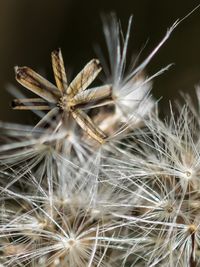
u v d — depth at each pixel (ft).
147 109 0.23
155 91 0.36
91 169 0.22
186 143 0.22
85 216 0.21
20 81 0.21
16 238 0.22
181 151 0.22
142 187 0.21
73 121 0.22
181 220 0.21
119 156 0.22
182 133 0.22
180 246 0.21
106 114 0.22
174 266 0.21
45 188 0.23
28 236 0.21
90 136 0.21
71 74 0.32
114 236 0.22
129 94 0.23
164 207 0.21
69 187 0.22
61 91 0.21
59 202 0.22
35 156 0.22
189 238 0.21
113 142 0.22
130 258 0.22
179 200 0.21
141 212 0.22
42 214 0.22
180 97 0.35
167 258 0.21
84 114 0.21
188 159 0.22
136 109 0.22
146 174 0.22
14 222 0.21
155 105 0.25
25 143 0.22
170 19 0.37
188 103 0.24
